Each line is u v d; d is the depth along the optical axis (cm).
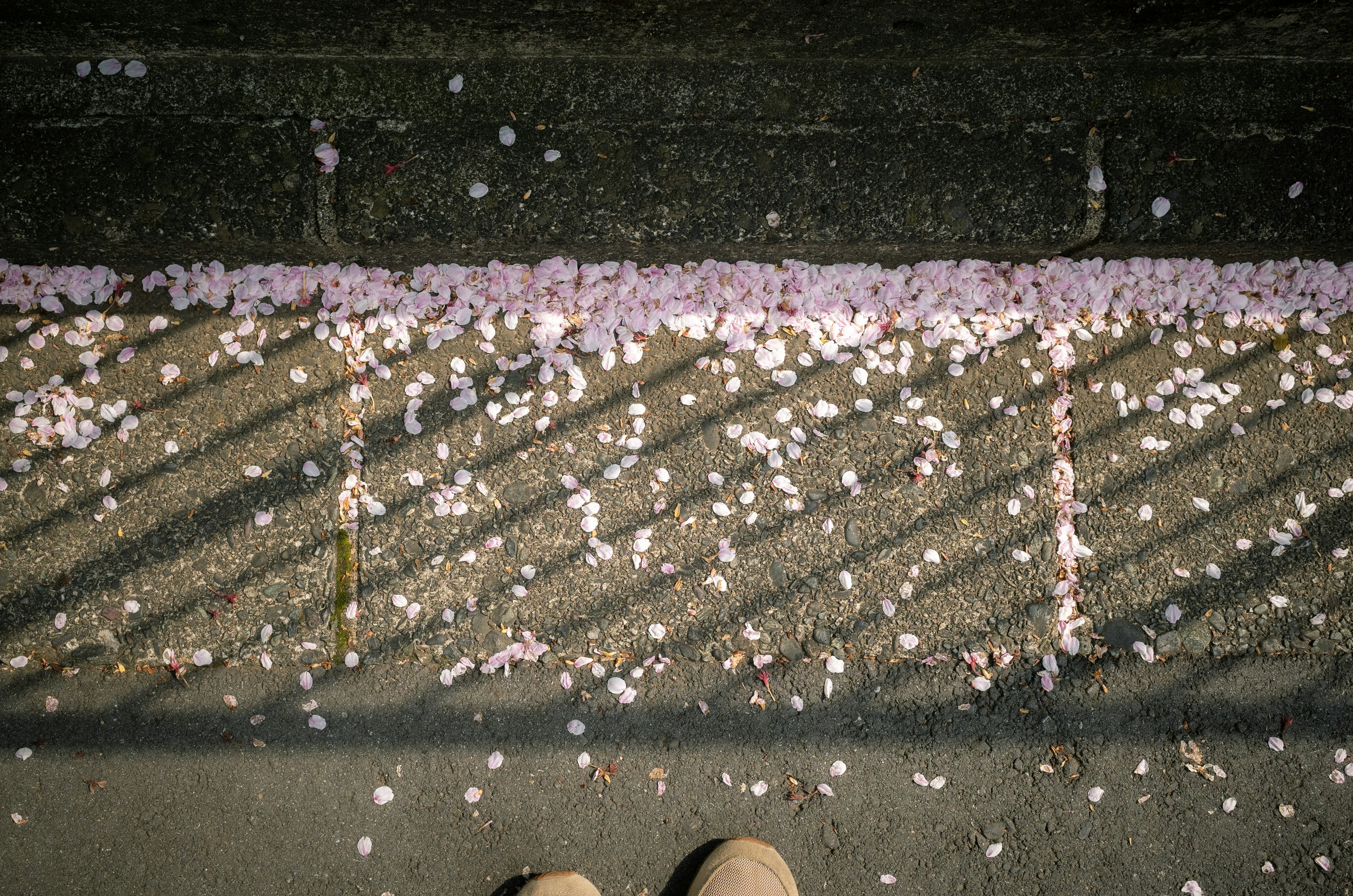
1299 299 234
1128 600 234
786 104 219
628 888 231
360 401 236
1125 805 231
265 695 232
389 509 235
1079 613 234
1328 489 235
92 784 230
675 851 232
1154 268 234
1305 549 234
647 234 220
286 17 198
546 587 234
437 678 233
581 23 200
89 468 235
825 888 231
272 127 217
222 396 236
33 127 216
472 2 193
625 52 213
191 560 234
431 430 237
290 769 231
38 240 219
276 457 236
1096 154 218
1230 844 229
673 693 233
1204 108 218
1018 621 233
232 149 217
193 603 233
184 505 235
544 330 236
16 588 233
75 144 217
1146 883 229
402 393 237
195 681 232
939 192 219
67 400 235
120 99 217
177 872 230
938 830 231
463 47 210
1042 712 232
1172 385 237
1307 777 230
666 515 236
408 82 217
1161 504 235
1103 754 232
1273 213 218
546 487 236
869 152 219
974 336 237
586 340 236
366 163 217
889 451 237
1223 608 233
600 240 221
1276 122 218
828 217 220
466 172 218
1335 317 235
